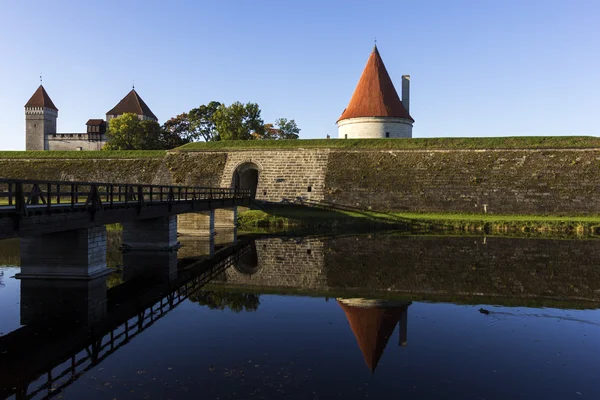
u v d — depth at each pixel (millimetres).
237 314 11445
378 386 7484
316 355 8773
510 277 15883
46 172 40656
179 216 26234
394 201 34125
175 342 9414
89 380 7551
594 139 35844
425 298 13180
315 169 37094
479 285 14758
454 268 17375
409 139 38656
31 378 7652
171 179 39000
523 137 37250
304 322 10844
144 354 8727
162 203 18234
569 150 33844
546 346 9430
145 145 58375
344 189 35312
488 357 8805
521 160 34188
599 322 10984
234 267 17641
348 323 10773
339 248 22000
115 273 16172
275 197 36531
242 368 8094
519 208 32219
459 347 9320
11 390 7195
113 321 10805
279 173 37531
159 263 18000
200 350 8953
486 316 11414
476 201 33094
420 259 19109
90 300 12523
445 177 34500
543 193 32312
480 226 28641
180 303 12500
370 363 8414
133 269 16859
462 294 13648
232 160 39094
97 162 41188
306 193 35969
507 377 7922
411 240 24438
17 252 20594
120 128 56656
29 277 14227
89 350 8930
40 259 14227
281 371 7996
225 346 9172
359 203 34469
